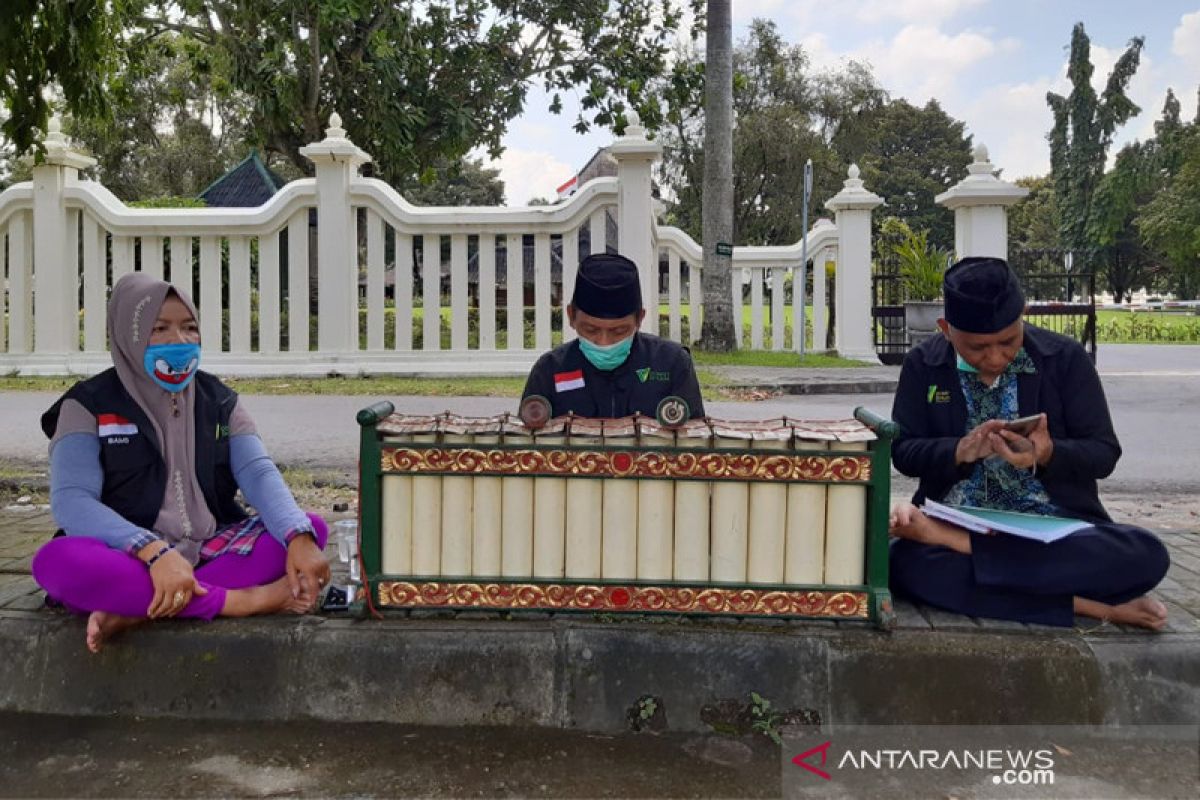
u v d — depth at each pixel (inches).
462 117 633.0
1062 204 2282.2
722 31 505.4
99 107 247.8
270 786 98.7
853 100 1349.7
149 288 115.2
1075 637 112.0
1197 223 1931.6
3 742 108.3
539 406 112.0
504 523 113.0
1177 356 661.3
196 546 120.0
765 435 110.3
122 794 97.0
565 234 403.2
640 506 111.5
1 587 130.5
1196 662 109.1
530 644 112.1
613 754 105.7
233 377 404.8
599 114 686.5
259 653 113.8
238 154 1152.2
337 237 406.6
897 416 127.2
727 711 110.6
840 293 504.7
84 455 115.0
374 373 406.6
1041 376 120.0
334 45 566.6
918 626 114.5
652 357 138.6
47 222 409.4
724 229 510.0
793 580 111.7
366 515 115.1
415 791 97.6
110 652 115.0
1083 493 120.0
